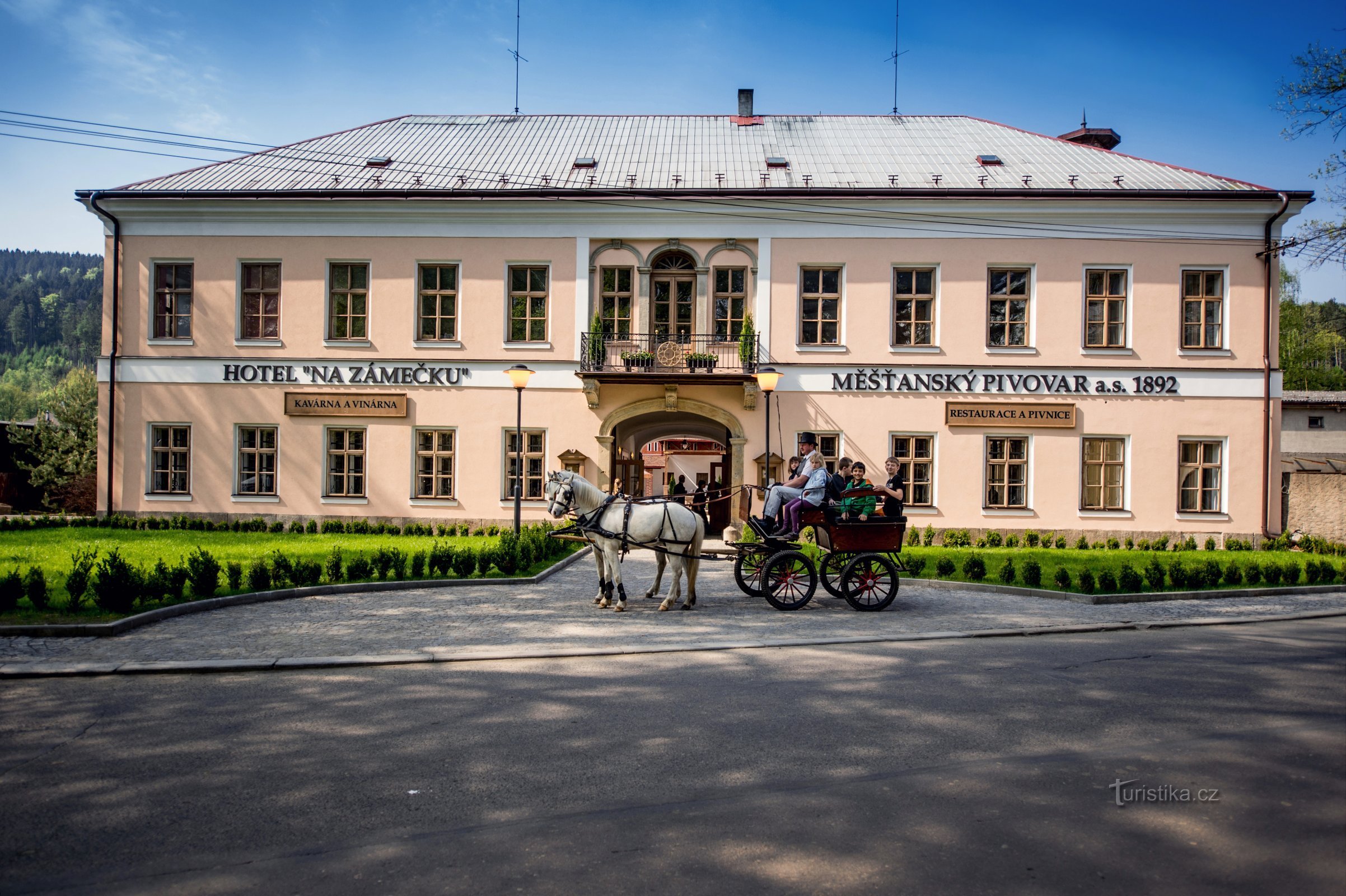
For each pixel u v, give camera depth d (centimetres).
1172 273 2330
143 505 2411
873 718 671
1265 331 2320
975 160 2538
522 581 1448
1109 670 844
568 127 2841
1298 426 3941
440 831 462
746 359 2291
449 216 2389
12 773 549
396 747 600
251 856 432
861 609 1211
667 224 2362
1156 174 2419
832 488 1247
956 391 2348
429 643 949
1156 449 2330
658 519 1179
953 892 390
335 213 2395
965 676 817
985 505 2344
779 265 2358
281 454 2409
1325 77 1975
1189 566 1591
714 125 2836
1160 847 438
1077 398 2339
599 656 901
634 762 570
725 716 677
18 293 18288
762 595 1327
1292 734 634
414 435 2405
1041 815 480
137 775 545
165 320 2453
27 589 1068
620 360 2347
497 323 2391
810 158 2567
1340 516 2373
